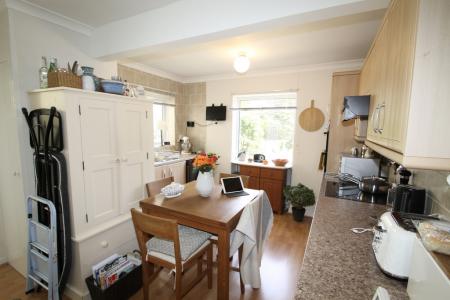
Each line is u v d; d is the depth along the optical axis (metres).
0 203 2.18
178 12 1.75
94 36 2.27
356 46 2.62
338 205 1.77
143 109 2.32
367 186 2.05
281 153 4.01
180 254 1.49
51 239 1.67
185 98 4.56
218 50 2.81
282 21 1.45
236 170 4.18
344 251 1.11
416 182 1.51
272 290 1.99
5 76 1.87
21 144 1.88
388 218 1.05
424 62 0.77
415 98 0.79
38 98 1.83
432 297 0.66
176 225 1.42
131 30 2.01
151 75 3.74
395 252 0.90
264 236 2.03
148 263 1.74
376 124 1.47
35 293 1.90
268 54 2.93
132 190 2.25
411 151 0.81
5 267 2.21
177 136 4.41
